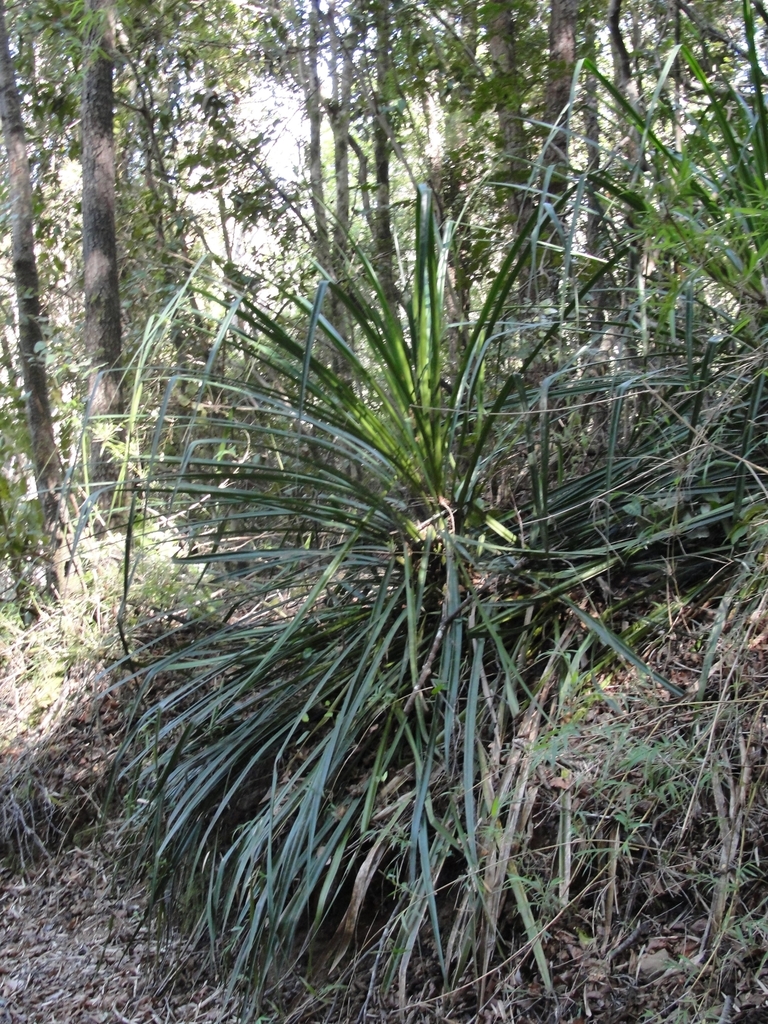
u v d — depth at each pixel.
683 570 3.14
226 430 4.42
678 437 3.22
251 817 3.28
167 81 7.75
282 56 7.42
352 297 3.15
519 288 4.44
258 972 2.88
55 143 8.22
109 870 3.98
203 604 4.13
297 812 3.08
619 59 4.85
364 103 7.07
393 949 2.58
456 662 2.92
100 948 3.54
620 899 2.52
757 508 2.86
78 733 4.64
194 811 3.26
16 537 5.95
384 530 3.31
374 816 2.83
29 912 3.97
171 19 7.36
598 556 3.25
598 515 3.29
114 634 4.84
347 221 6.92
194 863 3.11
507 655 2.96
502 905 2.63
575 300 3.00
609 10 4.82
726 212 2.91
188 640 4.31
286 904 2.93
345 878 2.89
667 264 3.21
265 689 3.50
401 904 2.76
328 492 3.25
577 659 2.88
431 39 6.41
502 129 5.86
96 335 6.02
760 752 2.50
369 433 3.15
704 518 3.01
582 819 2.58
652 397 3.43
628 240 3.11
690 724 2.61
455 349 4.39
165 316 2.94
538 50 6.36
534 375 4.06
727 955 2.17
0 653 5.36
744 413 3.14
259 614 3.90
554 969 2.48
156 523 5.14
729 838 2.35
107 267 6.05
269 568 3.67
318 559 3.50
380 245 6.24
